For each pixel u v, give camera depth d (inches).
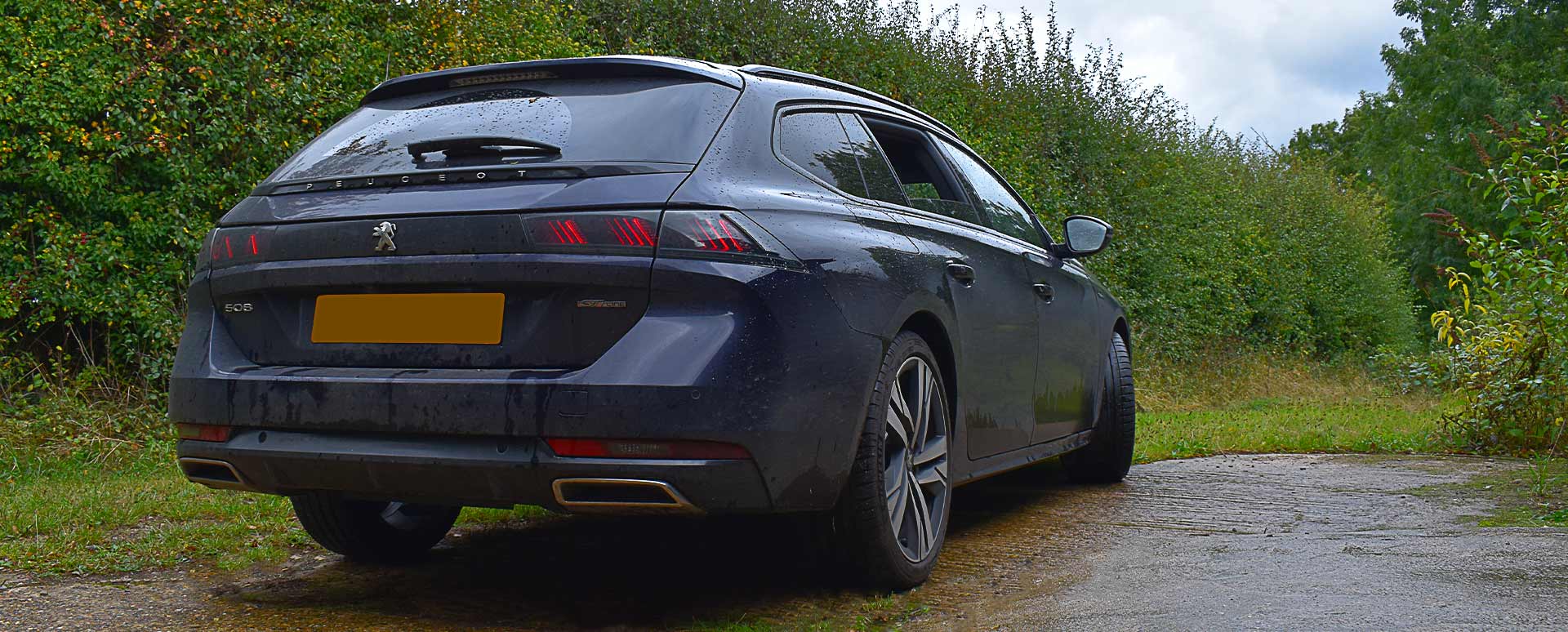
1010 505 173.8
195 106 268.4
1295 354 697.6
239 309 110.1
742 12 414.0
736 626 103.7
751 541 143.3
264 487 106.1
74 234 250.8
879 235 116.7
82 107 245.4
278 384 102.5
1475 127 1179.9
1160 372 511.2
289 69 281.1
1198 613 96.3
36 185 248.1
